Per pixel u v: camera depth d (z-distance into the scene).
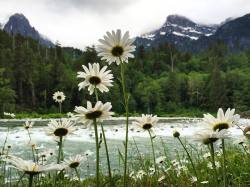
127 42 2.85
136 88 110.75
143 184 4.95
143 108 107.19
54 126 3.17
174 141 17.86
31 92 93.19
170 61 149.25
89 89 2.96
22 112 82.81
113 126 37.38
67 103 87.31
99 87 2.95
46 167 2.12
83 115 2.56
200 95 112.12
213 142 2.60
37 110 87.06
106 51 2.85
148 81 117.69
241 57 143.38
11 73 90.44
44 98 92.75
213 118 2.69
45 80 93.38
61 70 94.88
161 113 104.81
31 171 2.07
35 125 37.72
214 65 127.75
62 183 4.21
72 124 3.24
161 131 28.23
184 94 115.44
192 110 108.50
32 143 5.81
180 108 110.38
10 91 74.69
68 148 17.28
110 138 23.02
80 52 184.38
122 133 26.77
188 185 4.73
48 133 3.19
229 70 127.00
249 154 6.08
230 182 4.80
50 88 92.56
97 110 2.55
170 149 13.00
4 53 96.00
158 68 139.75
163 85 113.81
